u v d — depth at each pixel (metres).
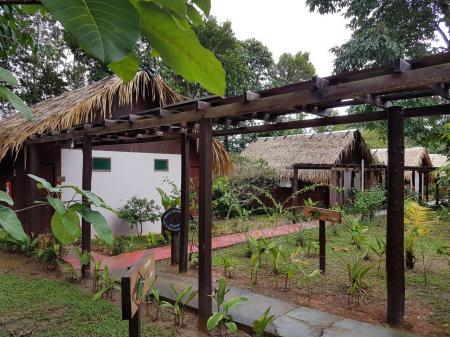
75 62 14.09
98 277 4.53
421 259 6.09
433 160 19.59
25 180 7.01
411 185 16.41
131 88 7.77
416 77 2.26
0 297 4.06
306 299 4.10
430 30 9.96
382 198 11.20
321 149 12.95
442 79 2.17
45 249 5.48
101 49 0.57
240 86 13.60
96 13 0.58
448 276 5.09
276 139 15.55
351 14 10.25
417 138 10.24
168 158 9.29
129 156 8.48
